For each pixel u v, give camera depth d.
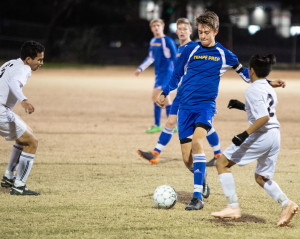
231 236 13.52
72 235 13.35
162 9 108.75
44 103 44.06
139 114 39.22
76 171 21.23
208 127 16.69
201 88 16.72
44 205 16.14
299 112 41.16
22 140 17.28
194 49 16.91
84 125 33.62
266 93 14.14
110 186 18.83
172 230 13.92
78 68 93.06
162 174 21.02
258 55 14.43
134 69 95.06
